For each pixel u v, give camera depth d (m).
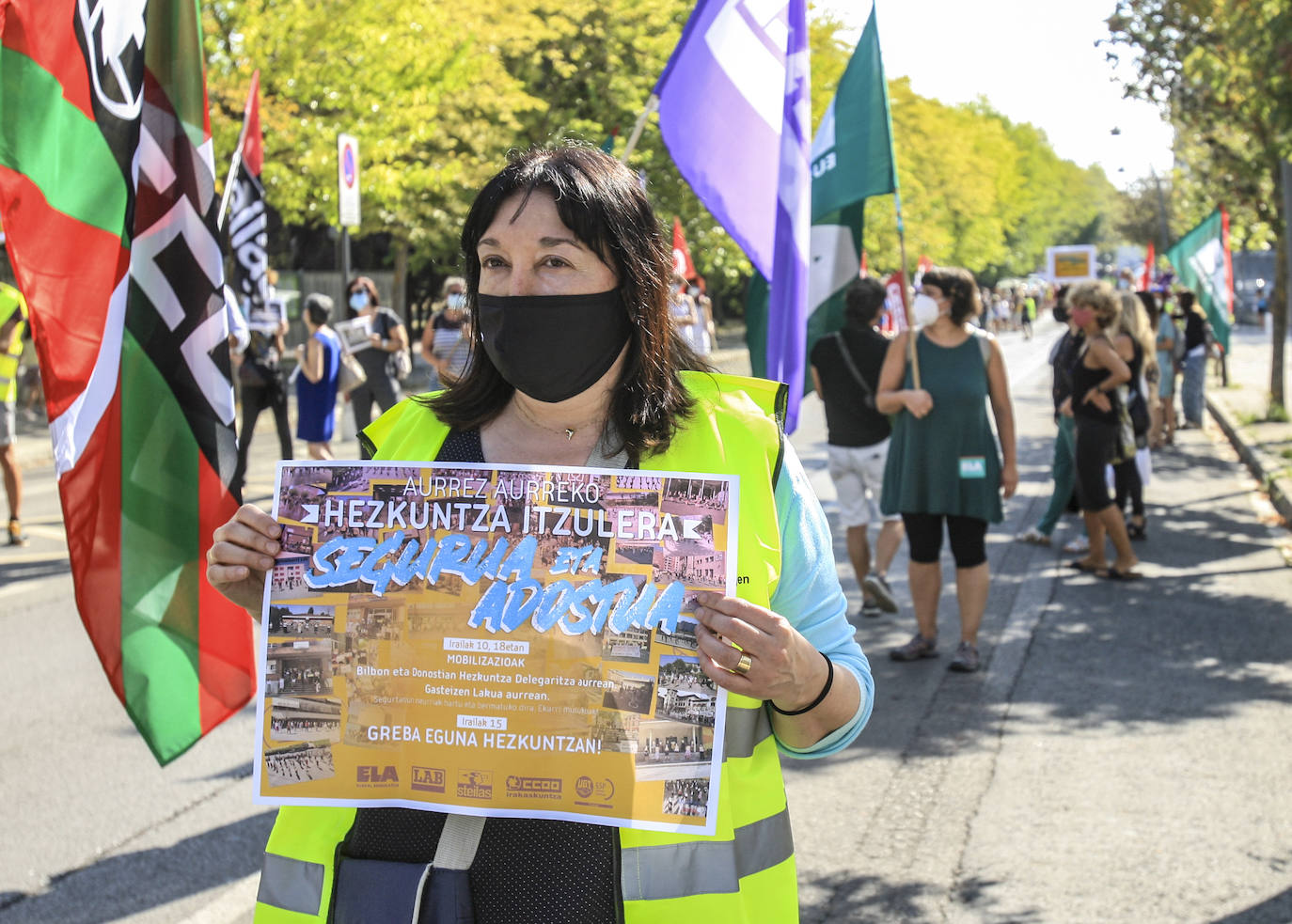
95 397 3.01
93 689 5.62
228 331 3.22
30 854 3.89
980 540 5.78
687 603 1.48
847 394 6.59
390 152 16.73
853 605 7.13
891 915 3.47
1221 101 14.76
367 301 11.07
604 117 25.92
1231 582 7.67
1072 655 6.07
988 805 4.23
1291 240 13.57
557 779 1.47
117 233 3.04
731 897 1.49
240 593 1.60
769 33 4.27
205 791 4.43
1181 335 16.45
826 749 1.60
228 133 15.16
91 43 3.00
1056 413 8.70
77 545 2.98
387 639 1.51
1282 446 13.55
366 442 1.77
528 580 1.51
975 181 57.44
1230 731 4.93
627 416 1.60
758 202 4.30
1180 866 3.72
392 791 1.50
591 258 1.55
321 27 15.52
